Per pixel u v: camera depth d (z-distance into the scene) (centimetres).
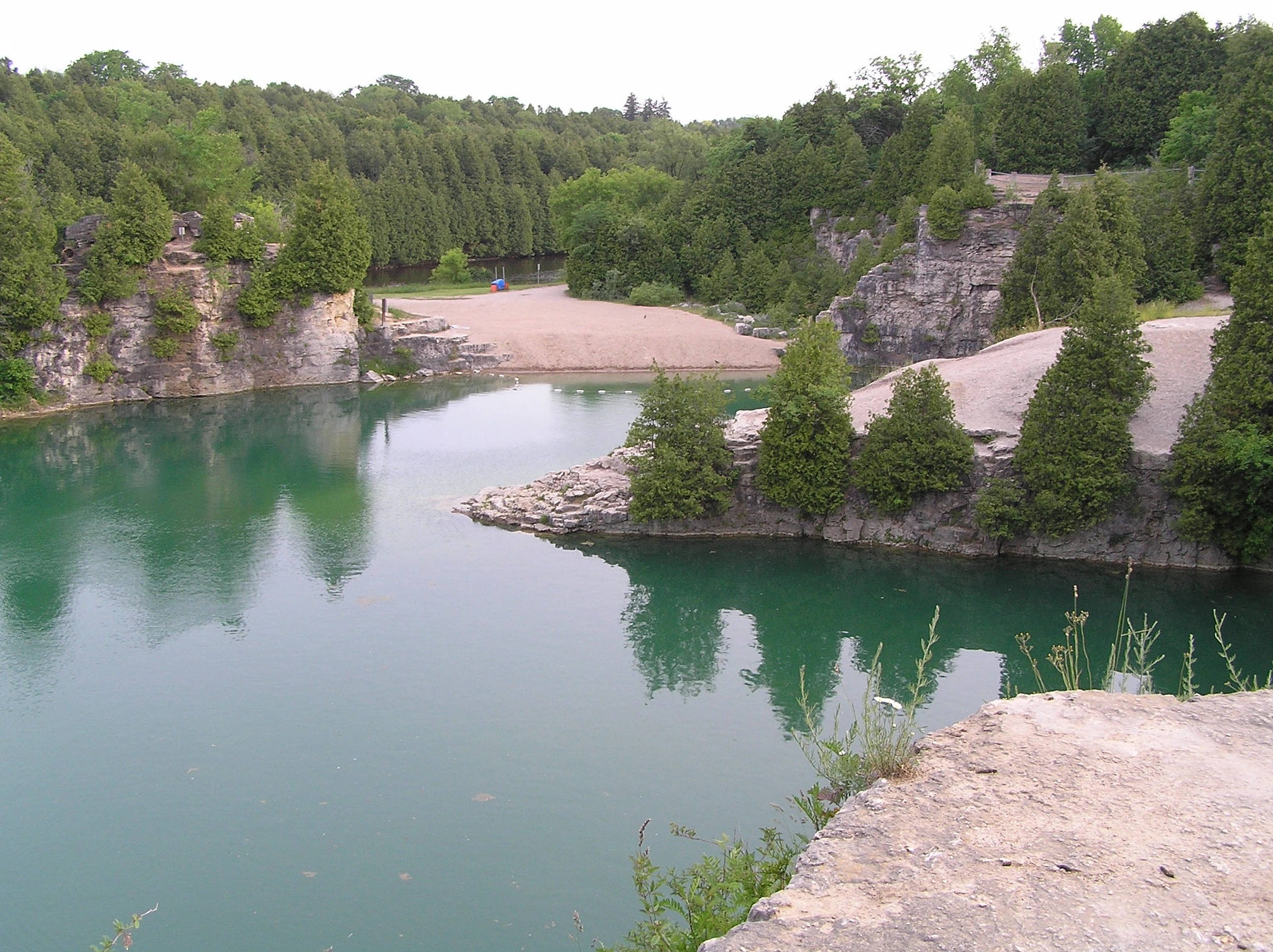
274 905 1828
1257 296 3312
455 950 1700
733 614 3294
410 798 2184
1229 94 6906
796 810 2108
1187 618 3122
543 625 3161
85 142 10219
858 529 3897
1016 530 3656
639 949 1117
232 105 15112
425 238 12888
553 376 7775
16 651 2933
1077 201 5522
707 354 8081
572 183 11356
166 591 3403
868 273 7656
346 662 2872
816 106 9975
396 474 4925
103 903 1844
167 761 2339
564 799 2177
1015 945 761
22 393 6128
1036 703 1174
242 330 7012
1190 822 906
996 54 10050
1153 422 3638
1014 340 4884
